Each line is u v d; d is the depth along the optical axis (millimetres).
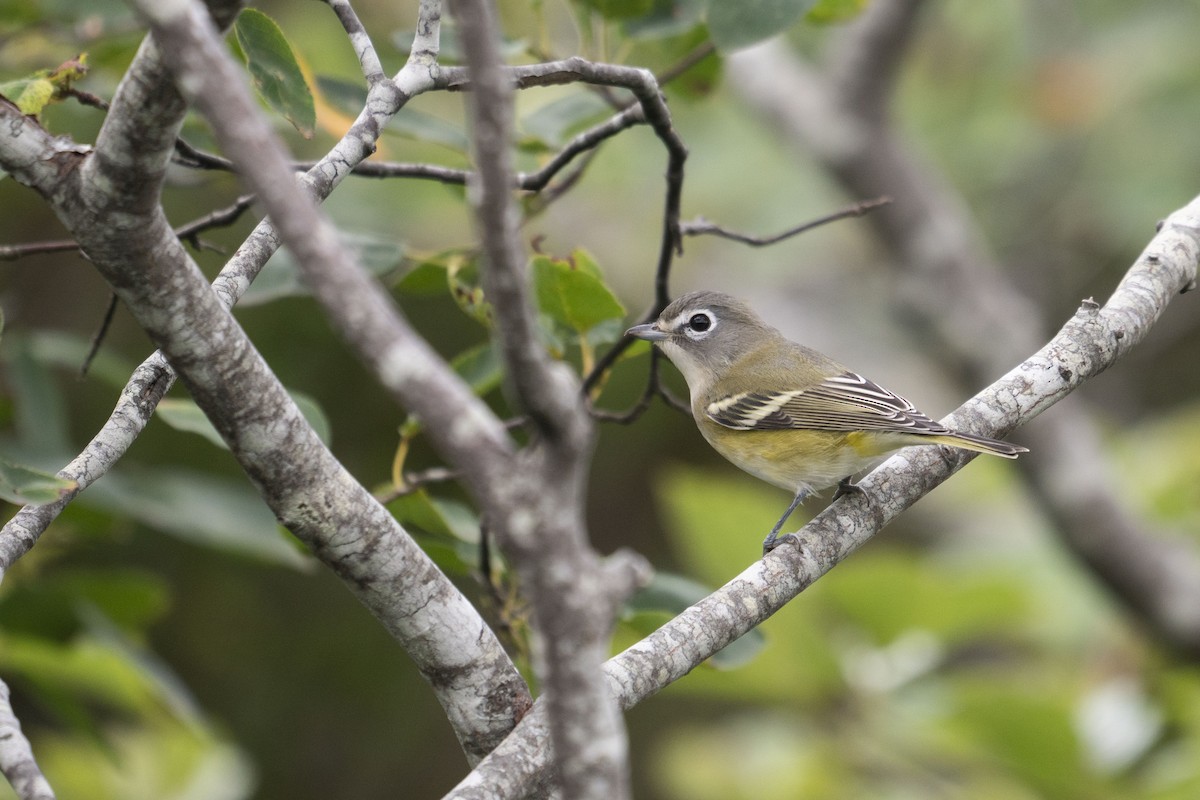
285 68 5988
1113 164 14773
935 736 10648
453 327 15375
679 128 15398
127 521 9141
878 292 17906
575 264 7691
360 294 3150
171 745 11188
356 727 16109
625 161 15312
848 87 14516
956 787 11336
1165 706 11164
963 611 11086
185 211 13734
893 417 8734
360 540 5148
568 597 3307
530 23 12680
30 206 14070
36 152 4246
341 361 14359
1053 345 7070
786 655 10938
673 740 16344
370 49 5902
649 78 6324
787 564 6211
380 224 12828
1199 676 11547
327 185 5551
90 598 9102
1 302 11766
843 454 9172
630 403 16688
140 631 9867
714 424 9695
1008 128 15414
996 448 6691
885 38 14148
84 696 13094
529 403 3164
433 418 3143
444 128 8219
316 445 5043
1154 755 11047
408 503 7570
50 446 8633
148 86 3986
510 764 4922
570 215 16453
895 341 17719
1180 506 12992
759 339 10172
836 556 6426
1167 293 7230
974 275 14688
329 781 15898
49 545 9031
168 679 8922
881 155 14617
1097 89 14359
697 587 7973
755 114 15312
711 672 11031
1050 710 9906
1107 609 12445
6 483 4922
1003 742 10312
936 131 16125
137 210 4297
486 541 7441
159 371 5617
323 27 13547
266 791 15672
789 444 9250
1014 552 13203
